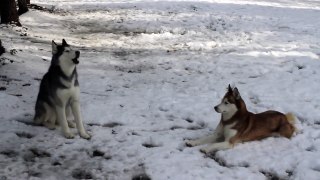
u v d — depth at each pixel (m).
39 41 11.48
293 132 7.01
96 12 17.03
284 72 9.23
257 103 8.05
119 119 7.47
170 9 16.94
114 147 6.80
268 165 6.46
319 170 6.44
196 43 11.60
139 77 9.15
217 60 9.94
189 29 13.45
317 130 7.12
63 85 6.79
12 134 6.95
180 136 7.06
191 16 15.38
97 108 7.75
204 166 6.46
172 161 6.53
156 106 7.89
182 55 10.35
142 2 18.73
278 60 9.89
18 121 7.31
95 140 6.94
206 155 6.65
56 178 6.29
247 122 6.72
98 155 6.69
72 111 6.99
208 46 11.26
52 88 6.86
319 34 12.38
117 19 15.41
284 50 10.50
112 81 8.91
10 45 10.25
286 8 17.27
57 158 6.59
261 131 6.80
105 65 9.75
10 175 6.27
